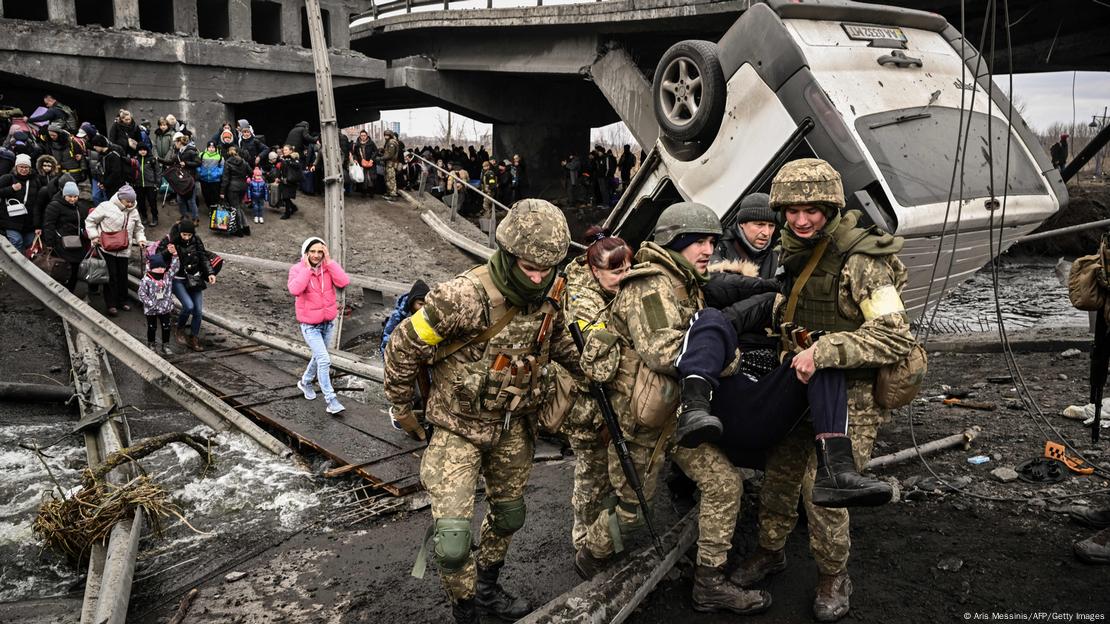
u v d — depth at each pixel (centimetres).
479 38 2284
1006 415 573
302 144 1861
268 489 530
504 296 292
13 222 1027
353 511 489
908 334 278
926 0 1489
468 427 299
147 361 661
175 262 847
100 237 958
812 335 293
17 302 961
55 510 450
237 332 866
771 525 343
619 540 326
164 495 468
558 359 324
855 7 601
